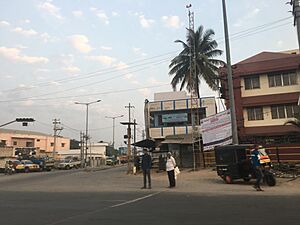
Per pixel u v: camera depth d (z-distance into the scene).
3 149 56.34
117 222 8.51
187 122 44.50
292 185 16.72
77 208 10.93
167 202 12.04
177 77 42.81
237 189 15.86
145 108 47.03
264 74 34.53
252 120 34.53
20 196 14.89
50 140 96.00
